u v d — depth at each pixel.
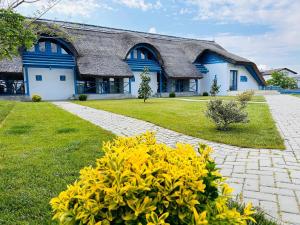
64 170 4.56
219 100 8.66
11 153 5.62
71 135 7.49
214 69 35.59
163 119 10.88
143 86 20.70
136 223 1.78
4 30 6.79
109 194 1.77
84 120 10.49
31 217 3.11
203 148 2.42
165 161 2.12
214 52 34.91
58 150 5.82
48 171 4.50
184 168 1.95
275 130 8.46
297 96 29.38
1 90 23.45
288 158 5.48
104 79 28.22
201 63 36.69
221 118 8.44
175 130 8.66
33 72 24.61
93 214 1.77
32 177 4.26
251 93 22.70
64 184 3.98
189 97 29.83
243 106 9.68
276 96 29.62
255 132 8.16
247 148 6.32
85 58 25.98
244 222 1.88
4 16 6.95
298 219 3.12
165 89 33.25
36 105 16.84
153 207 1.75
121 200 1.74
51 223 2.96
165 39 37.44
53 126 9.03
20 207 3.33
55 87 25.78
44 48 25.38
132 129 8.93
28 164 4.87
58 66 25.14
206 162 2.17
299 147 6.38
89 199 1.79
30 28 8.02
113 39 30.88
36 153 5.61
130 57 30.38
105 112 13.51
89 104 18.61
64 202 1.88
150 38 35.47
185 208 1.84
